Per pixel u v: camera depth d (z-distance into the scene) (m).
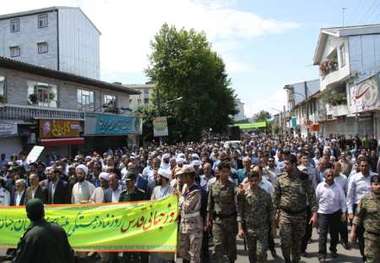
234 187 8.27
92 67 54.69
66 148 30.36
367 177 9.62
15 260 5.09
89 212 8.77
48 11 47.53
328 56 42.84
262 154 13.60
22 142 25.64
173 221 8.39
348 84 35.50
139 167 15.01
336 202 9.45
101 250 8.63
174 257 8.64
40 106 28.20
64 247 5.22
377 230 7.03
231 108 63.09
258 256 7.97
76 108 33.44
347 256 9.77
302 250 9.98
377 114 27.95
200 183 10.80
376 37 34.91
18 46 48.47
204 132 59.38
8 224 9.12
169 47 56.34
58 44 47.47
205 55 56.75
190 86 55.91
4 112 24.66
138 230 8.54
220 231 8.19
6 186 11.82
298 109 71.94
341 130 41.88
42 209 5.29
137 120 41.66
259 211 8.02
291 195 8.38
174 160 13.49
